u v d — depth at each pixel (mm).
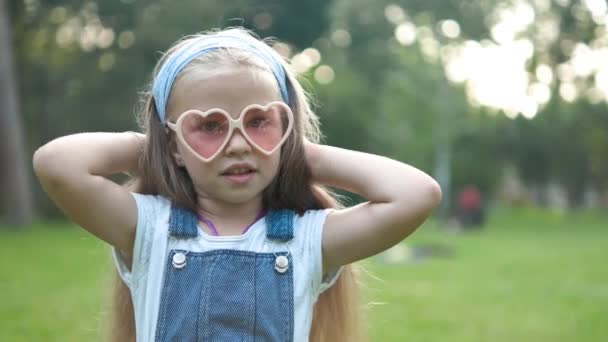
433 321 7938
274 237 2137
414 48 32344
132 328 2375
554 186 49562
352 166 2205
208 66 2068
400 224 2125
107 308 2465
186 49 2150
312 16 36375
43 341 6297
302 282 2123
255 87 2057
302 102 2252
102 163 2146
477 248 19156
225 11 27062
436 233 25797
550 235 25812
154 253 2113
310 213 2213
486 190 39812
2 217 21172
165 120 2148
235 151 2025
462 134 36500
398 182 2135
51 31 26766
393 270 13461
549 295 10344
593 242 22141
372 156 2225
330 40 37625
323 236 2164
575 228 30844
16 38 25984
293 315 2098
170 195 2172
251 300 2066
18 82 26172
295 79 2260
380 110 33781
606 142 41594
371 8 35969
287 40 36969
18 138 20766
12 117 20672
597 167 44062
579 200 46188
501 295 10289
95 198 2088
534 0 31016
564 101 37906
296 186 2219
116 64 26219
